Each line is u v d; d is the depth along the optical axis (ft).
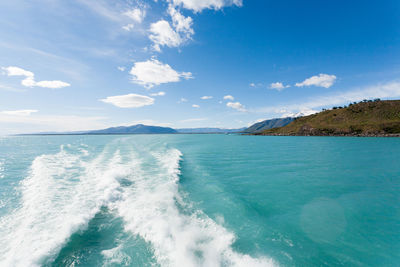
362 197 30.48
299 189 34.30
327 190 33.81
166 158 68.54
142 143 155.12
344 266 15.11
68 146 125.08
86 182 36.19
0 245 16.14
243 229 20.03
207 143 160.25
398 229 20.67
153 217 21.91
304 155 81.20
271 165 57.57
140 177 40.63
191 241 17.40
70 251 15.90
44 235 17.79
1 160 65.72
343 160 67.05
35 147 119.34
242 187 35.19
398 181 39.75
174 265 14.39
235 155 81.30
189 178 40.98
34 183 35.50
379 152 90.79
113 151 93.30
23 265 13.93
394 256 16.37
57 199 27.20
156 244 16.88
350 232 20.03
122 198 28.25
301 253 16.44
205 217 22.27
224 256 15.61
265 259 15.48
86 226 20.07
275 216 23.48
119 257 15.31
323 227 20.99
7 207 24.18
